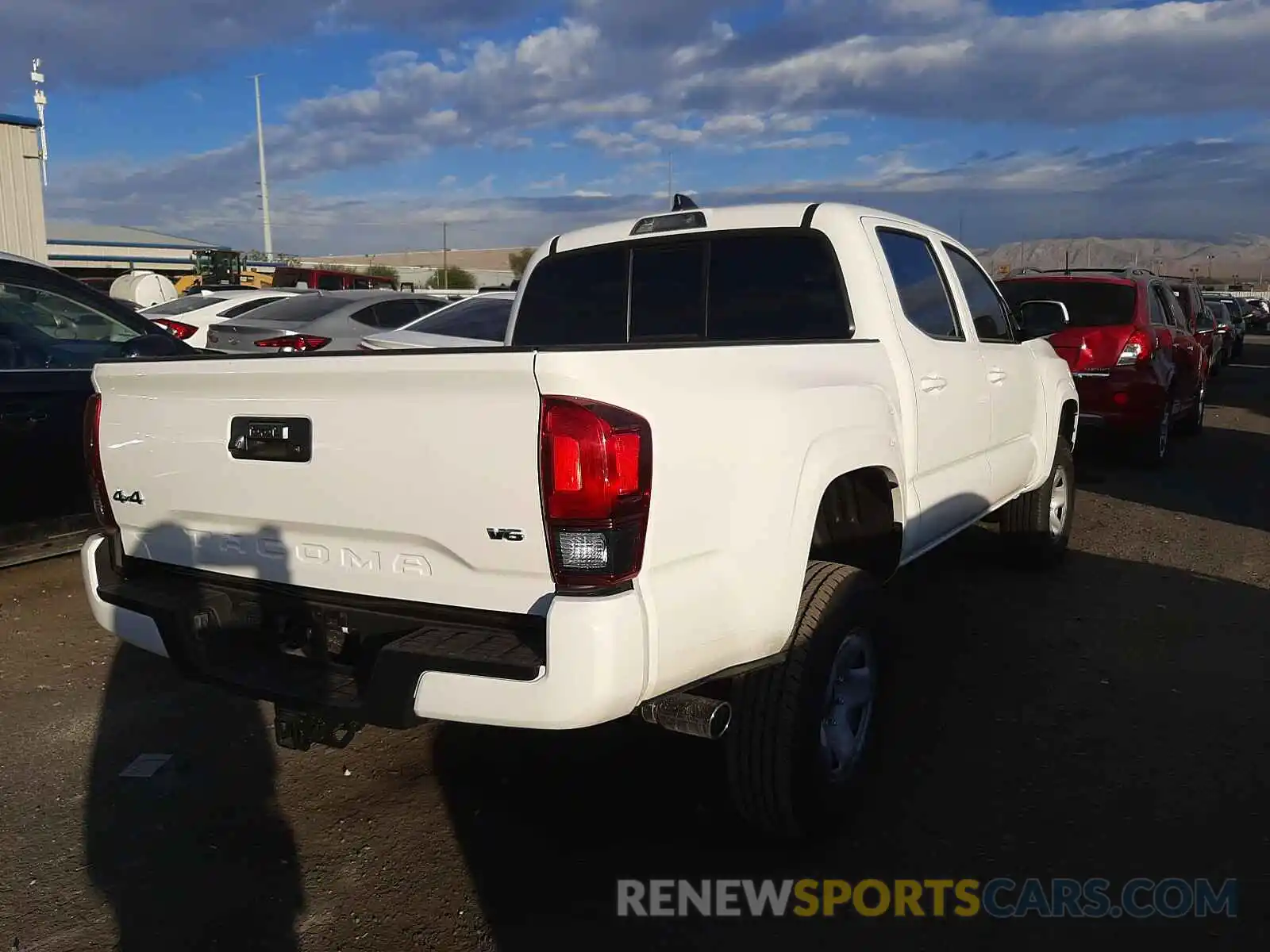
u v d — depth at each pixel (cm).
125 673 514
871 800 377
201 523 340
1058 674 494
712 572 294
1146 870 332
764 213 446
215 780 403
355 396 291
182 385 328
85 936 305
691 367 293
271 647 332
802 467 327
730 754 330
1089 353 988
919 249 483
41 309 622
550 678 258
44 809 380
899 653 520
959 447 479
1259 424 1505
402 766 414
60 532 605
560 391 259
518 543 269
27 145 1923
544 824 368
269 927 310
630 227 479
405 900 323
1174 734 428
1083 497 925
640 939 302
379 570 300
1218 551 727
